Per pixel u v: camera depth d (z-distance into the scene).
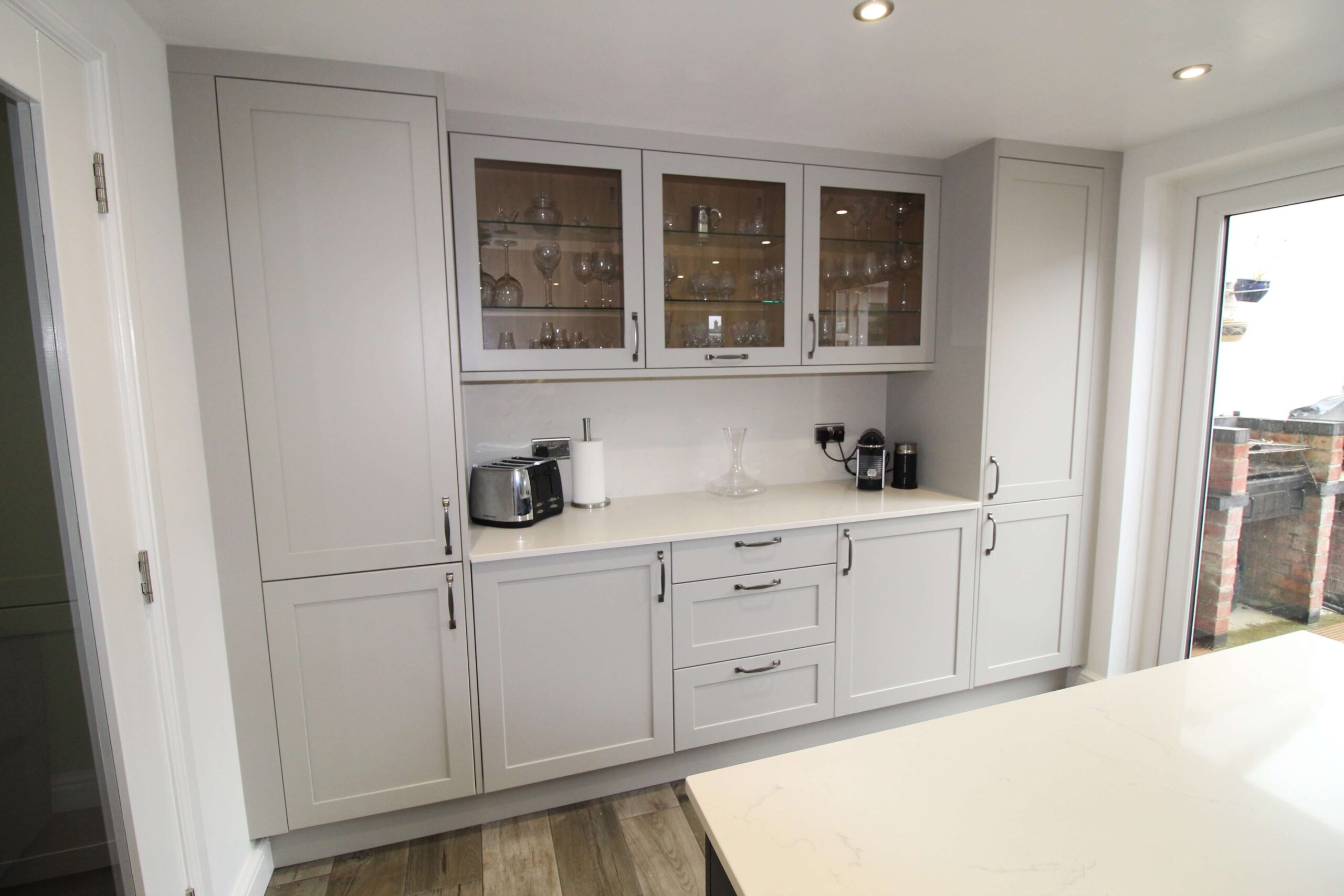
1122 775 0.84
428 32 1.46
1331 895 0.65
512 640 1.87
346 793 1.78
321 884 1.75
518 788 2.00
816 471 2.80
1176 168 2.20
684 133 2.09
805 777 0.85
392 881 1.75
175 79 1.48
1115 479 2.47
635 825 1.97
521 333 2.04
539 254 2.03
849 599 2.22
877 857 0.71
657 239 2.10
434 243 1.69
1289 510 2.11
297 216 1.59
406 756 1.82
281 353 1.61
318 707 1.73
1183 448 2.41
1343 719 0.97
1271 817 0.76
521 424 2.37
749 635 2.12
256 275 1.58
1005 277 2.27
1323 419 2.00
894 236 2.47
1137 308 2.35
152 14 1.35
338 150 1.60
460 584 1.80
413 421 1.72
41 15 1.05
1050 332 2.36
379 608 1.75
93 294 1.19
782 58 1.61
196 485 1.52
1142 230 2.31
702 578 2.03
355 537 1.71
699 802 0.80
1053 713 1.00
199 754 1.48
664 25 1.44
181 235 1.51
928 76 1.72
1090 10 1.39
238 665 1.66
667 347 2.17
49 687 1.09
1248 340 2.21
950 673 2.41
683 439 2.58
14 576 1.03
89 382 1.16
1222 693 1.05
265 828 1.73
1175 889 0.65
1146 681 1.09
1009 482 2.39
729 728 2.13
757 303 2.29
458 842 1.90
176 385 1.46
